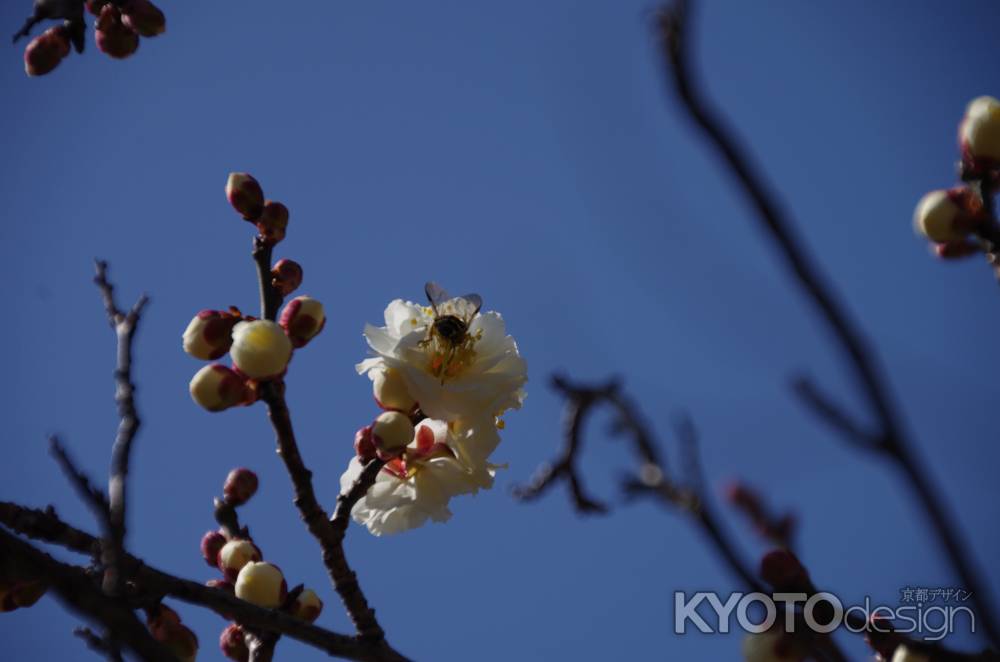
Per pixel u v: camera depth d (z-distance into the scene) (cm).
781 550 33
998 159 36
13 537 33
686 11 28
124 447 35
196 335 39
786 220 29
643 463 31
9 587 37
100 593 33
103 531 33
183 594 37
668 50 28
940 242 37
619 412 32
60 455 33
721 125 29
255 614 37
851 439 30
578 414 33
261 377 39
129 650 33
